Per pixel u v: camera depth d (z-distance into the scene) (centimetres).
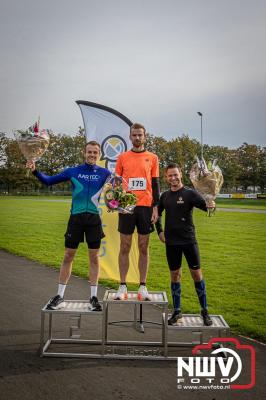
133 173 521
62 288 493
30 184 8244
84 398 350
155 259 1127
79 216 499
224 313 627
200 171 500
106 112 690
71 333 501
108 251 683
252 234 1689
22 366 415
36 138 491
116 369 417
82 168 511
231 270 966
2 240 1422
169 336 527
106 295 496
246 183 9056
